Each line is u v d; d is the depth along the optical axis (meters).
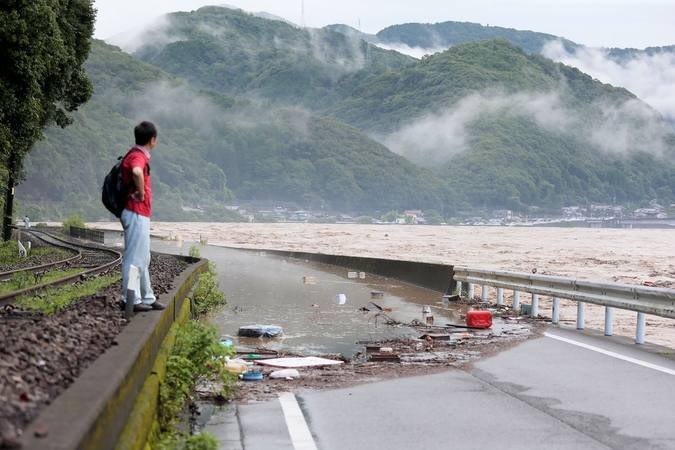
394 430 6.93
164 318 9.00
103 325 7.72
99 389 4.46
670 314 11.13
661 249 62.72
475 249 60.44
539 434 6.78
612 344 12.24
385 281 26.31
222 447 6.38
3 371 4.73
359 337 13.15
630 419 7.34
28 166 183.75
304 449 6.32
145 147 8.50
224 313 16.44
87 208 196.88
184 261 28.36
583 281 13.82
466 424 7.13
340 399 8.23
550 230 156.62
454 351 11.59
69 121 42.06
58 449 3.26
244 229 132.38
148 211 8.80
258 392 8.61
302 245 67.38
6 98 29.92
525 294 22.84
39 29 30.47
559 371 9.86
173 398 7.23
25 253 36.12
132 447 4.76
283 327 14.34
